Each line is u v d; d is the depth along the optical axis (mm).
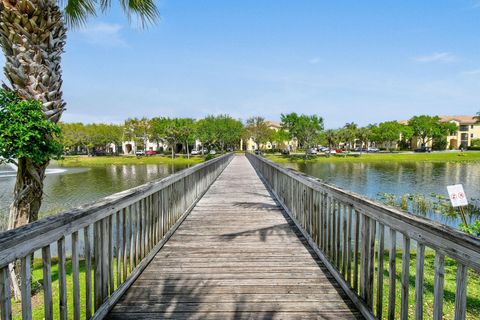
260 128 62031
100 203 2355
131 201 2959
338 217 3047
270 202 7281
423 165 43281
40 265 5566
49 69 3969
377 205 2156
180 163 48969
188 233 4688
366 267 2377
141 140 67875
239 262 3508
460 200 6328
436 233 1521
